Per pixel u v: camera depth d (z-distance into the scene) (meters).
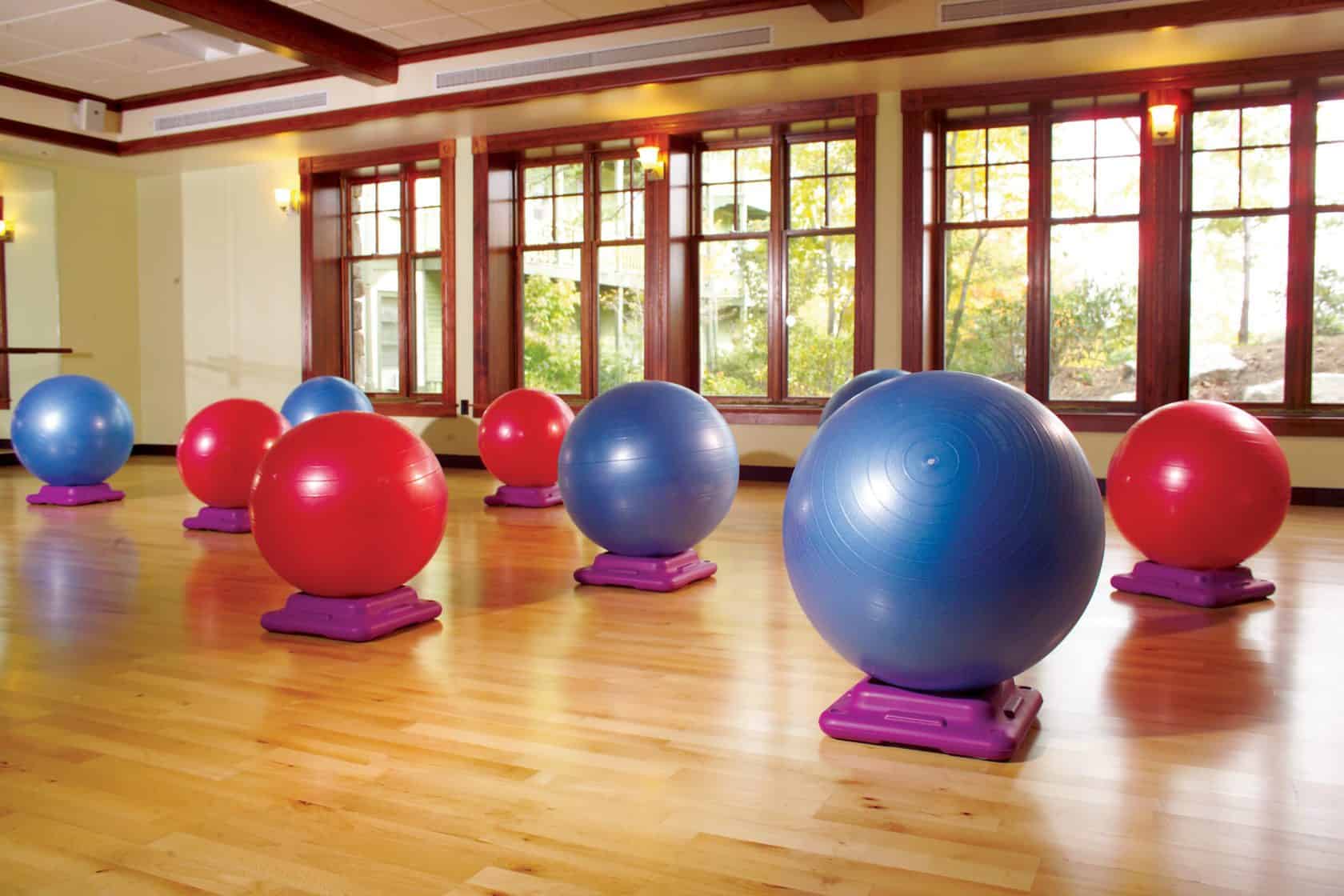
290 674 3.17
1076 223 7.57
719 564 4.91
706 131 8.45
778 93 7.73
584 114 8.34
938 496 2.27
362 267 10.24
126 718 2.77
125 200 11.01
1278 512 3.98
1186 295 7.28
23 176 10.10
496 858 1.94
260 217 10.41
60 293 10.45
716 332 8.76
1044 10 6.35
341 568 3.52
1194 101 7.21
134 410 11.17
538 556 5.15
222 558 5.16
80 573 4.78
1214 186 7.21
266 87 8.93
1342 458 6.77
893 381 2.55
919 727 2.50
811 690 2.98
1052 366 7.73
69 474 7.12
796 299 8.43
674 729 2.66
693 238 8.76
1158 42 6.46
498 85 7.89
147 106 9.57
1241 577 4.12
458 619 3.86
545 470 6.94
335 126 8.69
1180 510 3.97
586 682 3.08
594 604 4.11
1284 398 7.11
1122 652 3.35
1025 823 2.07
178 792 2.27
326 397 8.21
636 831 2.05
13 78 8.78
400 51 8.14
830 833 2.04
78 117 9.41
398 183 9.92
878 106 7.77
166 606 4.10
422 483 3.62
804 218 8.35
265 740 2.60
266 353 10.49
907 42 6.66
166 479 8.74
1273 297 7.11
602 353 9.20
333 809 2.17
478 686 3.04
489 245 9.27
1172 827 2.05
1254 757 2.43
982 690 2.58
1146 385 7.37
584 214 9.12
